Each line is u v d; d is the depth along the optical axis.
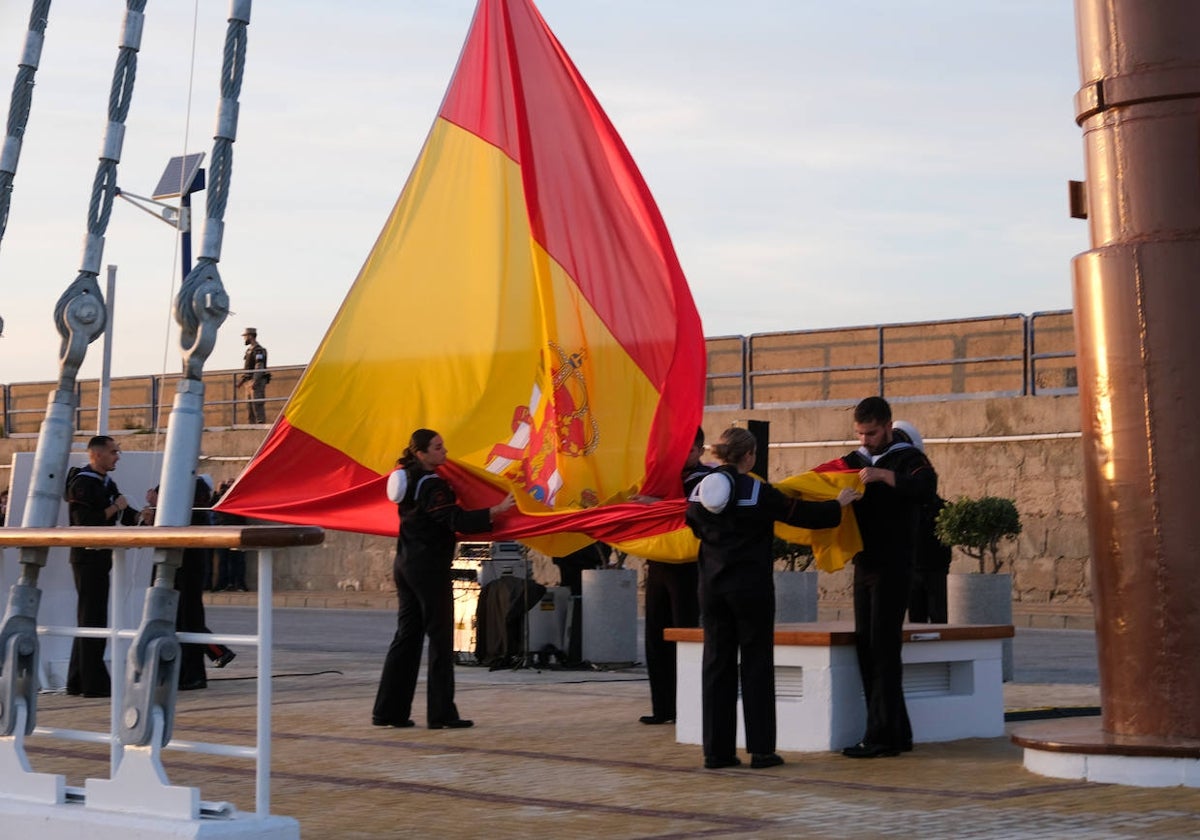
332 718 11.05
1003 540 23.34
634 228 12.50
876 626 8.82
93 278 7.38
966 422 24.05
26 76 7.77
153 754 5.81
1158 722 7.82
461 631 15.38
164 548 5.86
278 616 25.11
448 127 12.62
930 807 7.18
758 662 8.53
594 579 14.90
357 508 11.98
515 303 12.52
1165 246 7.81
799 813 7.07
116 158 7.33
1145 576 7.84
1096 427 8.07
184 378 6.56
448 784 8.04
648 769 8.52
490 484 11.66
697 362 12.41
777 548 15.27
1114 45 8.02
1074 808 7.07
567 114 12.63
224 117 6.62
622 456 12.38
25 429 38.69
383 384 12.31
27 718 6.32
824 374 26.42
